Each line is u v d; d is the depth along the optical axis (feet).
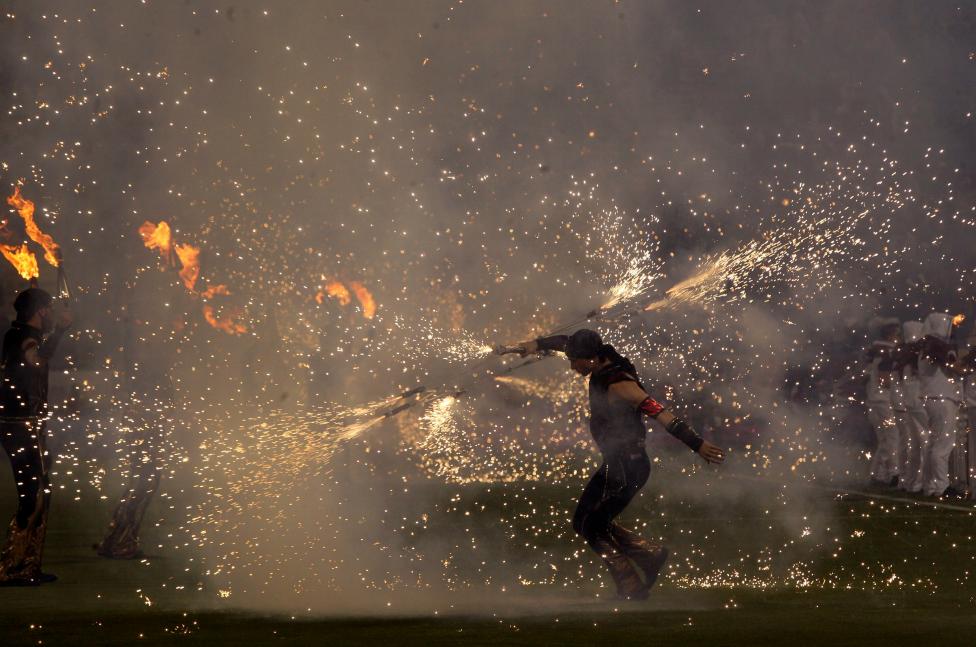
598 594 98.78
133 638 78.54
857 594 96.53
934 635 77.20
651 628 80.69
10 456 107.55
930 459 181.06
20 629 82.64
